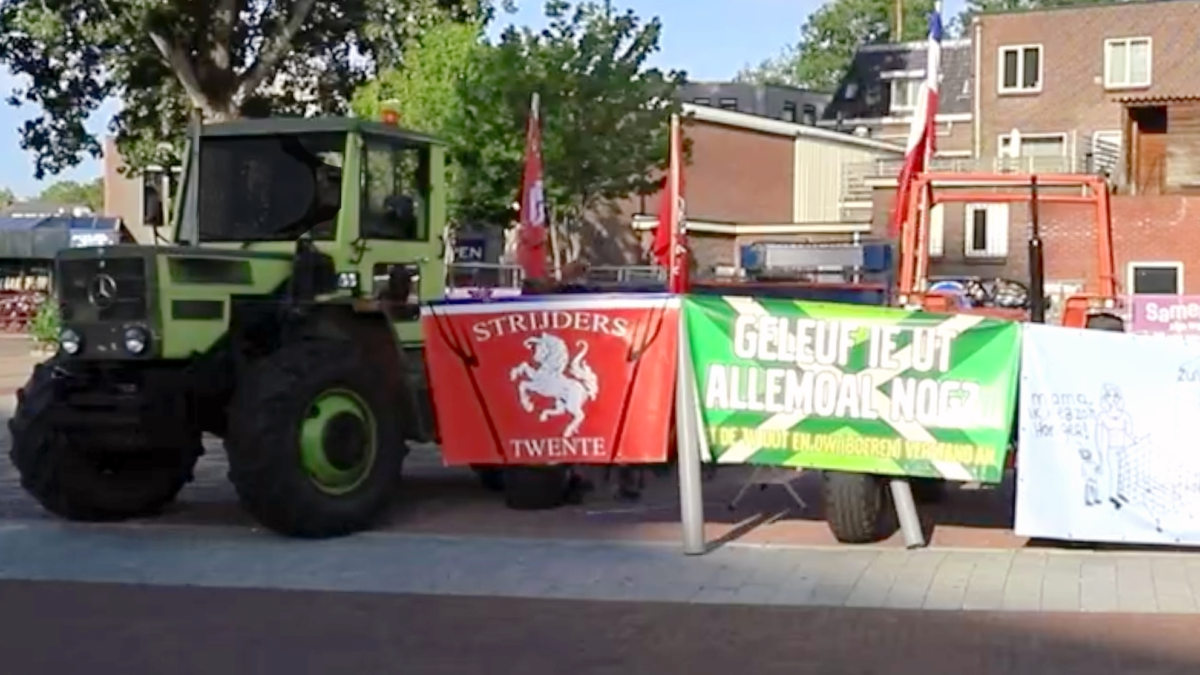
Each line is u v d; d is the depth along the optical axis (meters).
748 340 11.23
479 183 37.41
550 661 8.20
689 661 8.16
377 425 12.09
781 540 11.66
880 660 8.12
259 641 8.72
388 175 13.03
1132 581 10.03
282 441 11.41
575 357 11.77
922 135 16.86
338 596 9.88
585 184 38.28
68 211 67.56
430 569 10.64
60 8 31.86
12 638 8.81
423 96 37.88
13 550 11.50
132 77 34.38
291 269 12.39
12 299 48.47
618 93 38.00
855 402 11.13
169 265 11.67
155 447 12.07
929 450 11.06
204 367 12.07
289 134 12.75
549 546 11.43
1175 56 48.88
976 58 51.28
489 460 12.04
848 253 19.14
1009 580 10.09
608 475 13.79
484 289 18.50
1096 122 49.72
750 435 11.23
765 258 19.70
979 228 43.12
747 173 48.97
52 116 34.84
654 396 11.56
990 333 10.95
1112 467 10.90
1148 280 42.00
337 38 34.38
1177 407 10.87
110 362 11.84
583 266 31.34
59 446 12.38
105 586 10.26
